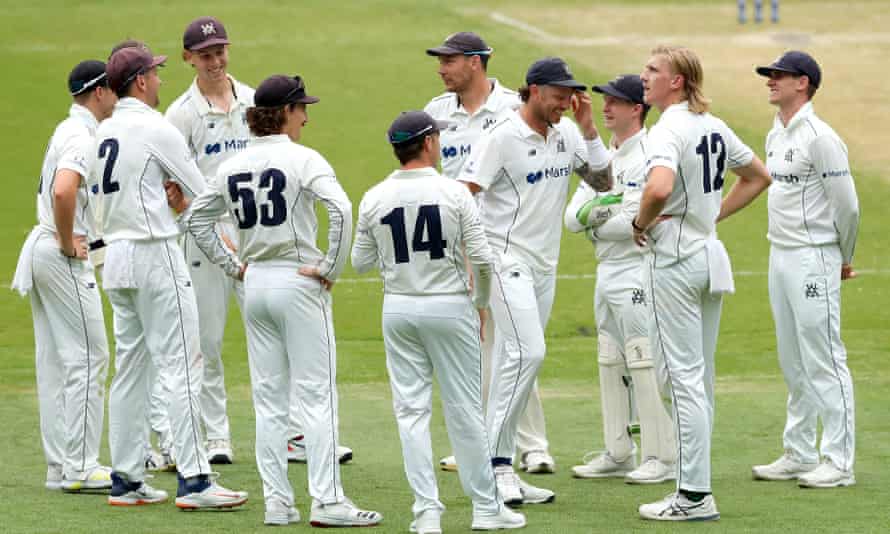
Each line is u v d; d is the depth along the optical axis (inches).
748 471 1229.1
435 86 3656.5
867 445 1327.5
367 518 1019.3
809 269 1167.6
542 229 1130.7
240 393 1630.2
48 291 1149.1
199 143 1312.7
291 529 1007.0
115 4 4566.9
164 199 1080.8
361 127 3297.2
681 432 1024.2
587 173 1184.8
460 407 998.4
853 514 1038.4
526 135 1104.8
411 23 4382.4
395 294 997.2
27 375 1713.8
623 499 1120.8
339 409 1534.2
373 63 3860.7
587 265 2390.5
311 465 1020.5
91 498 1125.7
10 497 1124.5
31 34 4106.8
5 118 3307.1
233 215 1025.5
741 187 1109.1
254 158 1018.7
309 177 1008.2
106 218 1075.3
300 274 1016.2
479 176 1107.3
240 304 1332.4
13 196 2780.5
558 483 1198.3
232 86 1326.3
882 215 2672.2
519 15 4569.4
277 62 3833.7
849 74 3742.6
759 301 2148.1
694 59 1026.7
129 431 1089.4
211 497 1074.1
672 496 1042.7
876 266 2362.2
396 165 3029.0
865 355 1818.4
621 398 1215.6
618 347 1215.6
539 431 1254.9
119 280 1063.0
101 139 1071.6
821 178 1161.4
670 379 1029.2
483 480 1002.7
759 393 1609.3
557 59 1096.8
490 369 1267.2
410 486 1074.1
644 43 4124.0
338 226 1001.5
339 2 4699.8
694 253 1022.4
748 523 1010.1
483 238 982.4
